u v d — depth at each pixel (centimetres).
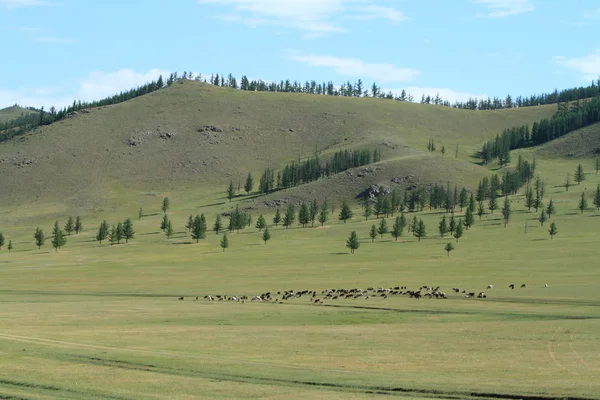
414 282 16562
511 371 6184
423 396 5197
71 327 9662
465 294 13950
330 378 5800
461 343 7969
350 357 7050
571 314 10550
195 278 18825
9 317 10925
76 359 6781
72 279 19062
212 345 7925
